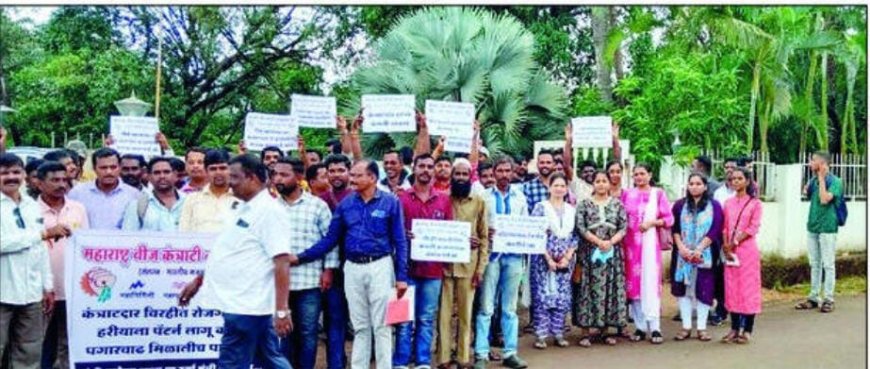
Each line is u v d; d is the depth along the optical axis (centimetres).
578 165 1151
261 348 602
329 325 695
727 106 1256
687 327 869
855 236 1341
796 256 1239
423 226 692
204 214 677
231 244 563
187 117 2156
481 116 1504
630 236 855
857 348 829
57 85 1916
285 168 670
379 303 658
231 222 569
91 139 1948
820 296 1074
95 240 629
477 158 838
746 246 835
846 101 1822
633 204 857
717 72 1393
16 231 578
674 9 1507
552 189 818
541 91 1555
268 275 565
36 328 604
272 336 604
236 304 558
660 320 976
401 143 1426
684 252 854
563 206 820
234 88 2205
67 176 671
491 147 1477
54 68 1920
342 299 691
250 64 2192
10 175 578
